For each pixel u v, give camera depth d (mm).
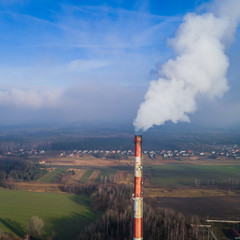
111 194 118938
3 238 82812
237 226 89875
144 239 78938
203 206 112812
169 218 89438
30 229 86875
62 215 105500
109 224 87812
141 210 65625
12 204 119375
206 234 83688
